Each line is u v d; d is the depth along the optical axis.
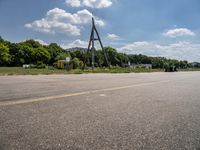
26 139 2.72
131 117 4.01
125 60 128.62
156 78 19.34
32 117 3.80
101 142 2.68
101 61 111.31
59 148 2.47
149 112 4.50
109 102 5.65
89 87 9.52
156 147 2.56
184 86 11.21
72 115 4.04
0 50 89.12
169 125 3.52
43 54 109.19
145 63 146.75
